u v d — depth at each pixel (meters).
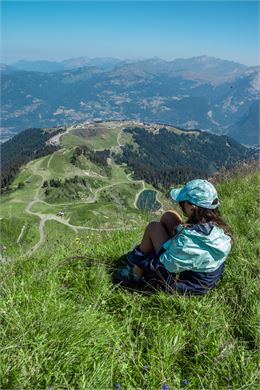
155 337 1.57
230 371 1.42
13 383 1.28
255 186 4.03
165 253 1.88
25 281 1.91
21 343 1.41
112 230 2.87
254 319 1.68
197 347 1.54
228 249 1.86
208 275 1.86
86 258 2.24
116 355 1.48
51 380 1.34
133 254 2.03
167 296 1.83
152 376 1.40
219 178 4.56
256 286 1.92
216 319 1.69
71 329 1.49
